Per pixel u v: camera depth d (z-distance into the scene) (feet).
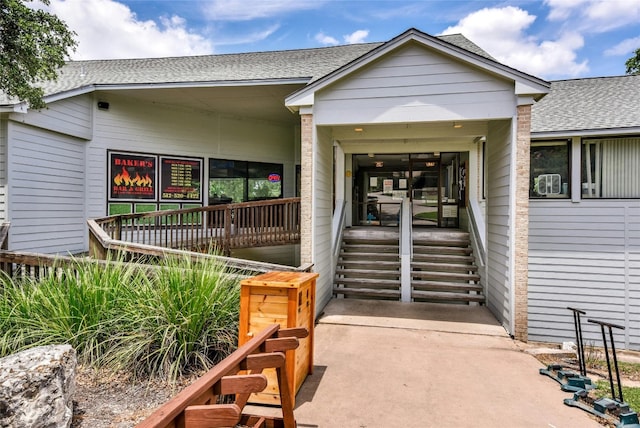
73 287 12.12
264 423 9.11
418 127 25.96
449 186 36.70
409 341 17.60
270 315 10.56
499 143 21.36
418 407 11.48
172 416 4.79
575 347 21.45
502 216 20.61
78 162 28.63
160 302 11.57
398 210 37.70
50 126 25.90
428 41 19.07
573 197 27.07
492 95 19.01
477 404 11.75
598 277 26.96
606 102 29.89
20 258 15.38
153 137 32.01
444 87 19.49
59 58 19.12
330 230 25.70
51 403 7.86
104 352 11.73
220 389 6.01
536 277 28.02
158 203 32.17
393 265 27.40
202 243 26.71
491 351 16.51
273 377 11.10
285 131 38.22
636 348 26.27
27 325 11.78
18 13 17.31
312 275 12.24
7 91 19.99
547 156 27.76
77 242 28.43
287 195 38.19
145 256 17.08
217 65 34.99
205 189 34.24
